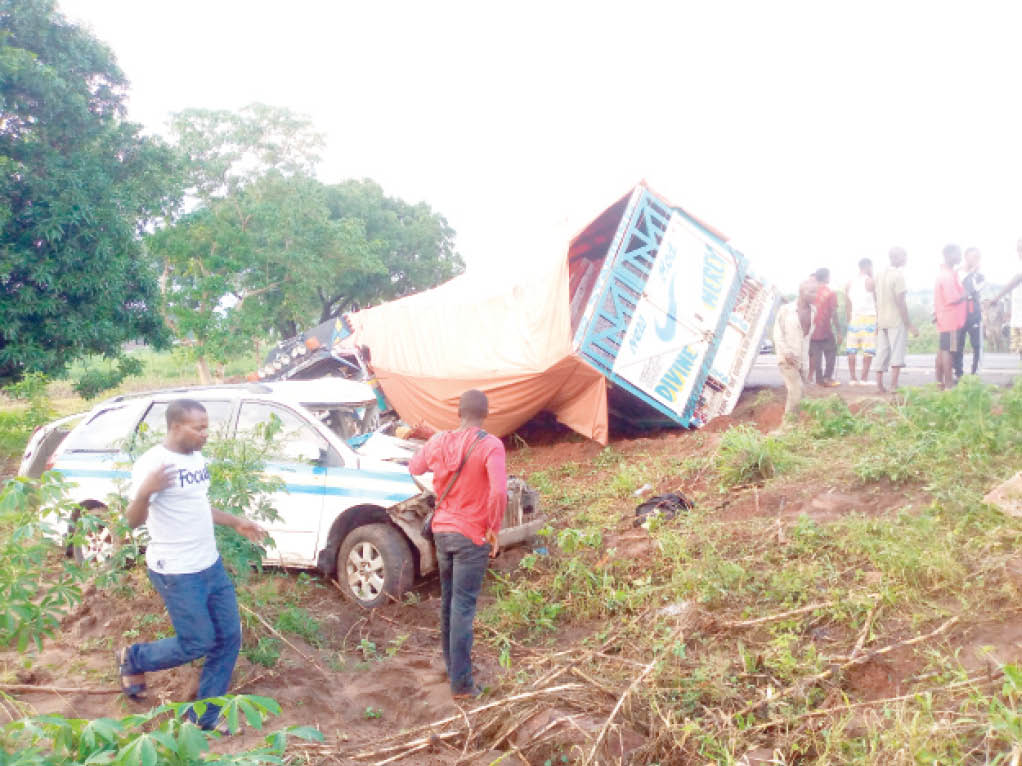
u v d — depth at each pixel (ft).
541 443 42.42
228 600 15.49
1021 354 39.68
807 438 29.78
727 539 22.36
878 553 18.92
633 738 14.75
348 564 23.16
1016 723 11.87
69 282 52.19
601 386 37.52
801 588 18.52
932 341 75.77
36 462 30.76
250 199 107.65
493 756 14.82
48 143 55.01
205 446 20.42
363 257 114.42
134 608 20.72
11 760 9.24
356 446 25.05
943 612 16.15
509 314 39.45
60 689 16.97
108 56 58.70
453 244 151.12
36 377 48.80
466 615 16.83
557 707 15.84
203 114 113.60
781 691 15.16
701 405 39.34
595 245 47.26
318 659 19.15
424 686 17.88
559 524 28.35
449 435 17.38
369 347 48.21
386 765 14.73
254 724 8.61
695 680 16.03
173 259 93.25
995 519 19.25
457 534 16.75
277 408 25.23
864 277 41.60
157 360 141.90
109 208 54.39
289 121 115.65
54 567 24.09
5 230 50.67
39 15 54.13
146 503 14.34
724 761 13.60
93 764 7.99
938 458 23.32
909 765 12.23
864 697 14.79
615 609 20.59
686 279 38.52
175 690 16.85
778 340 32.73
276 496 23.89
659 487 29.68
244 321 97.71
